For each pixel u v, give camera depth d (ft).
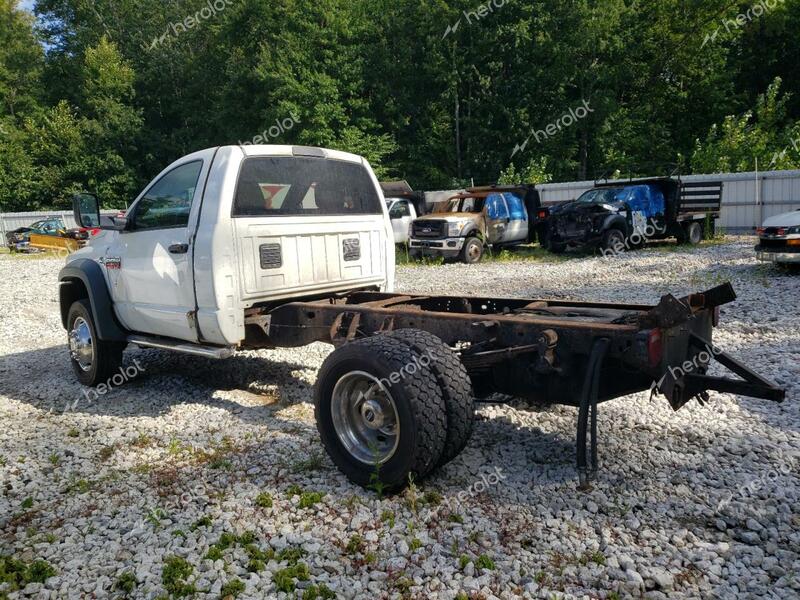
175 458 14.87
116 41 168.96
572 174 119.55
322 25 116.06
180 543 10.96
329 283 18.90
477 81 118.52
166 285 17.65
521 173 102.78
